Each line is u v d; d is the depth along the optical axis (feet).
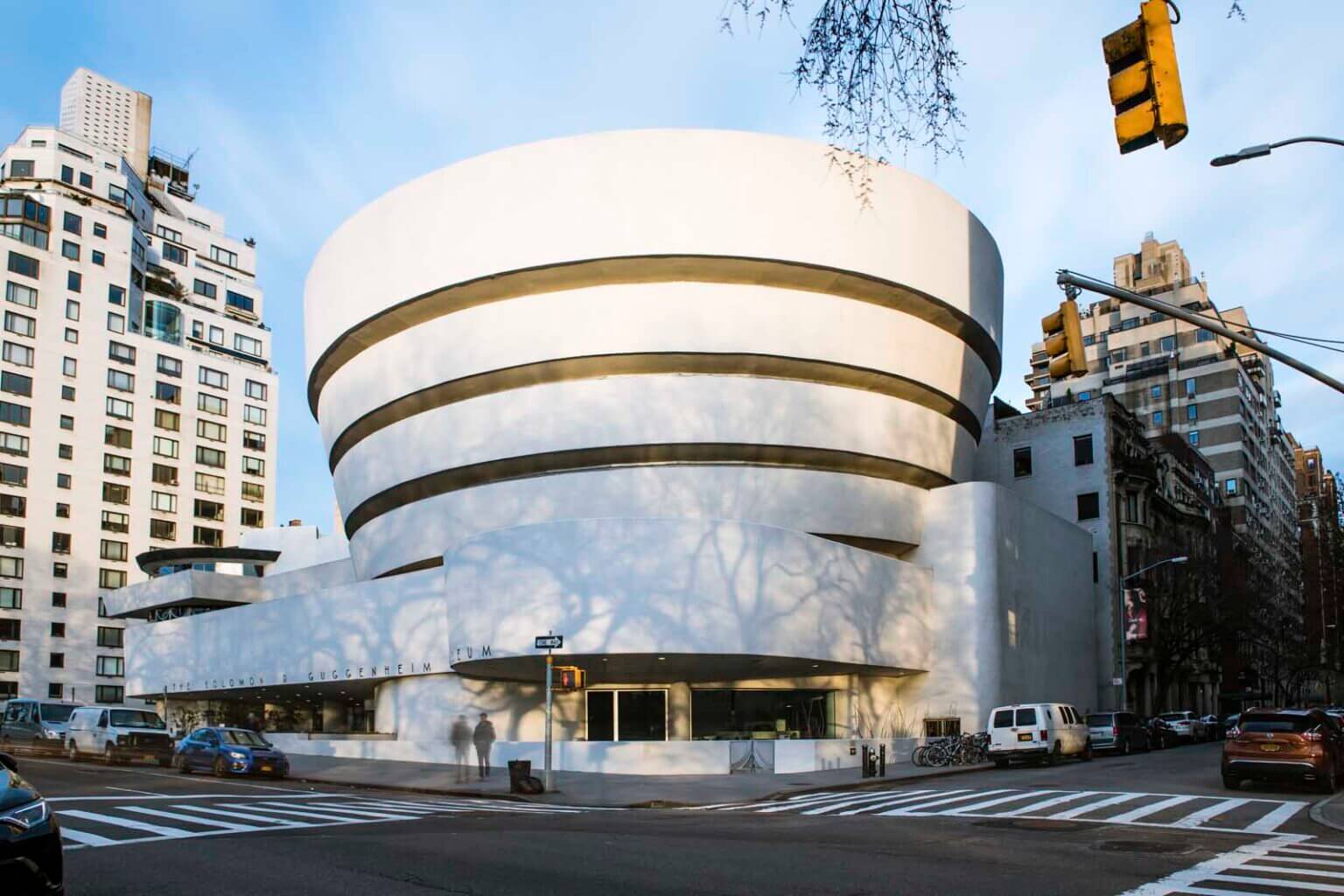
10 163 330.13
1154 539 217.97
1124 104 36.68
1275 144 51.60
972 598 151.53
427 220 143.95
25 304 309.01
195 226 380.37
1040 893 36.81
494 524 143.13
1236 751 82.79
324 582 199.82
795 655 126.62
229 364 355.15
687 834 54.80
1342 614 269.85
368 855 44.91
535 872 40.32
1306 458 545.44
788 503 141.69
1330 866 44.24
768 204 136.77
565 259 136.36
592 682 145.79
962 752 124.26
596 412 139.13
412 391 148.15
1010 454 212.84
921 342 151.43
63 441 311.68
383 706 152.05
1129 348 385.29
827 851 47.24
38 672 297.74
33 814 29.07
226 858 43.93
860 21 36.81
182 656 194.18
